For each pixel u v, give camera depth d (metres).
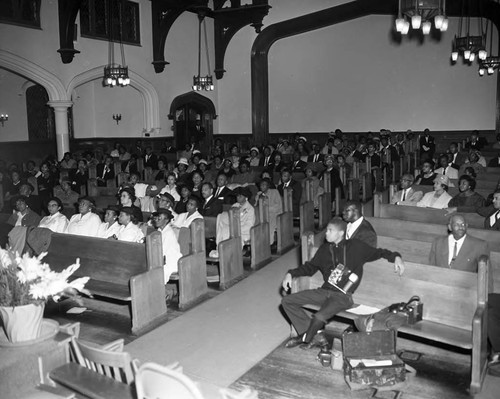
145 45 18.20
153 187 10.33
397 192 9.07
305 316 5.28
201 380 4.73
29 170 14.30
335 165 11.24
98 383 3.27
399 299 5.15
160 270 6.13
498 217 6.54
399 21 10.66
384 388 4.40
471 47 14.38
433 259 5.51
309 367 4.89
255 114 21.25
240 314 6.29
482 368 4.50
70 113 18.66
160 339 5.65
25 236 7.10
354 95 20.03
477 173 11.00
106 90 19.33
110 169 14.29
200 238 6.81
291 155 15.96
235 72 21.52
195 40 20.42
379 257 5.11
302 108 20.88
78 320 6.23
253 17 19.80
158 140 18.92
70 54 15.42
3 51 14.07
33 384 3.36
